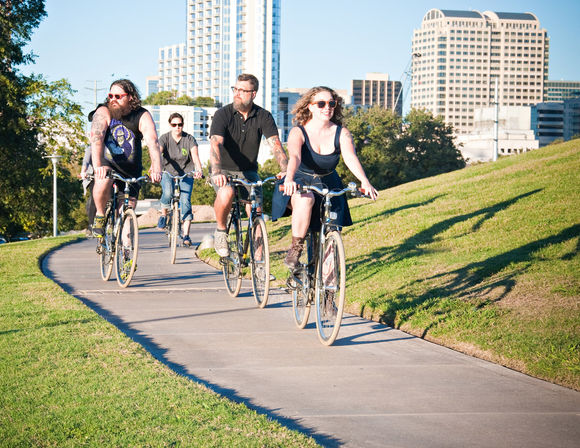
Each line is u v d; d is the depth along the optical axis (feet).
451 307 20.07
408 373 14.80
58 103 122.52
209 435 10.34
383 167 241.14
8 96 117.19
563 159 48.44
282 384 13.92
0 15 119.34
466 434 11.10
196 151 35.35
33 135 125.39
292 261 18.35
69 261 36.40
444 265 25.80
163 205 35.53
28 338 16.44
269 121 22.67
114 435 10.29
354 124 241.96
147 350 16.61
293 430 10.82
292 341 17.89
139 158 25.94
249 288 26.76
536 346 15.92
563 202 34.60
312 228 18.51
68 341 16.16
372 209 45.06
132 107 25.00
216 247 24.04
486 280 22.72
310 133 18.19
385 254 30.04
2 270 30.91
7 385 12.72
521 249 26.63
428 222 35.73
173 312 21.77
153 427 10.64
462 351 16.93
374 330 19.24
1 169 124.16
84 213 278.05
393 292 22.81
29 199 132.77
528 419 11.84
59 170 130.72
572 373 14.11
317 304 17.90
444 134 272.92
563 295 19.69
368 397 13.07
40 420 10.87
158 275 30.30
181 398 12.09
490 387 13.75
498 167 55.47
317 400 12.86
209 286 27.22
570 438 10.94
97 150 24.84
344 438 10.87
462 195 43.19
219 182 21.79
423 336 18.47
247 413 11.54
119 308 22.36
